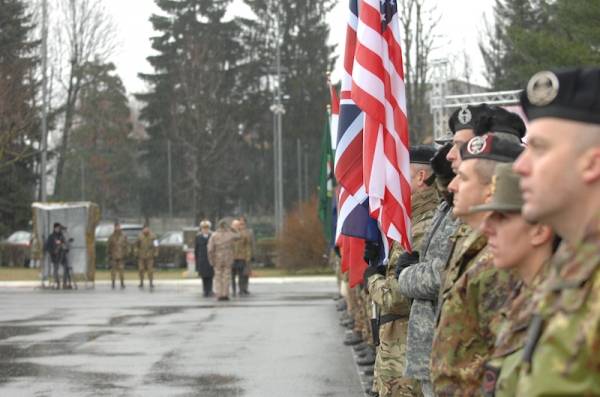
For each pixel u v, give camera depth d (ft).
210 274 91.50
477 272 13.57
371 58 26.17
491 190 12.41
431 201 24.57
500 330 11.76
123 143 240.73
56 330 60.34
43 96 144.87
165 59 245.04
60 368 43.73
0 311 75.41
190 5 245.04
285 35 252.62
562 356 8.16
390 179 24.81
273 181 250.98
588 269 8.27
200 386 38.52
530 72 81.35
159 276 131.44
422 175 24.67
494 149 13.62
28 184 187.01
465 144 13.92
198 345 51.65
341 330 58.03
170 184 222.07
